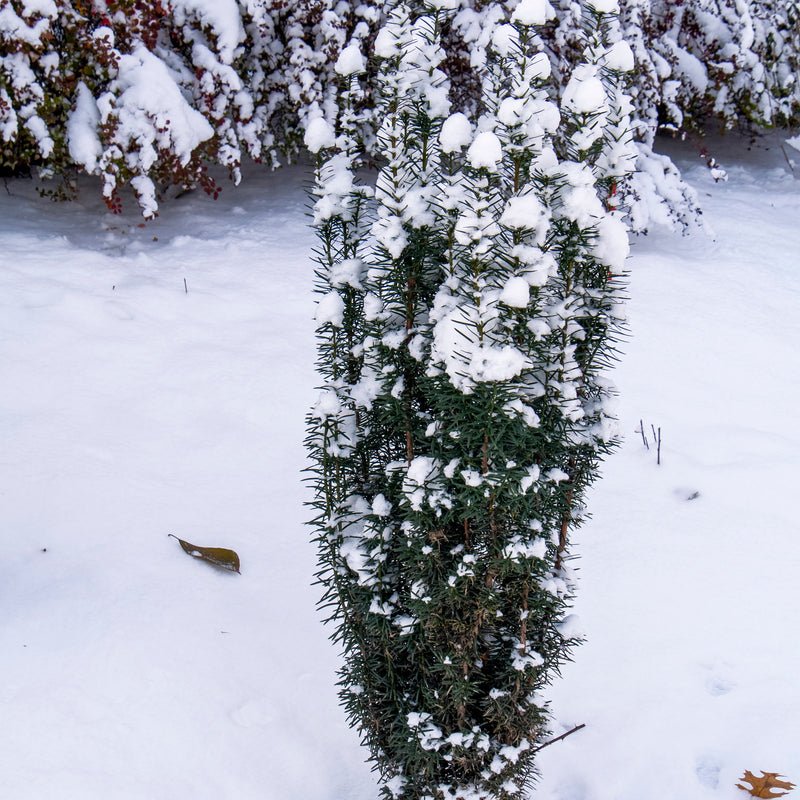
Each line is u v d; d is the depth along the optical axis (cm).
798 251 644
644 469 403
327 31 601
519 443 191
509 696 217
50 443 381
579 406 198
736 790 261
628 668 302
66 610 301
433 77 198
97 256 548
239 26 579
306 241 598
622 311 204
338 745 272
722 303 558
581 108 187
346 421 220
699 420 439
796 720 282
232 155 592
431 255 199
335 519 222
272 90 634
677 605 329
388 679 227
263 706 279
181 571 327
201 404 421
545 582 214
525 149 185
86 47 537
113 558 327
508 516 201
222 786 254
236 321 492
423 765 224
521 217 175
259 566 335
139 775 250
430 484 197
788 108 782
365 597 220
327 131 206
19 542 329
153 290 511
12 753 249
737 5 716
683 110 761
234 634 303
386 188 193
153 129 538
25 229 580
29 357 436
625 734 279
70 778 245
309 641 305
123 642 292
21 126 548
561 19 596
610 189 210
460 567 198
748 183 800
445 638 213
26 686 271
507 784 228
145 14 546
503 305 185
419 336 196
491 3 609
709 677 299
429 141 205
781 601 332
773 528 370
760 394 466
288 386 438
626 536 363
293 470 387
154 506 356
